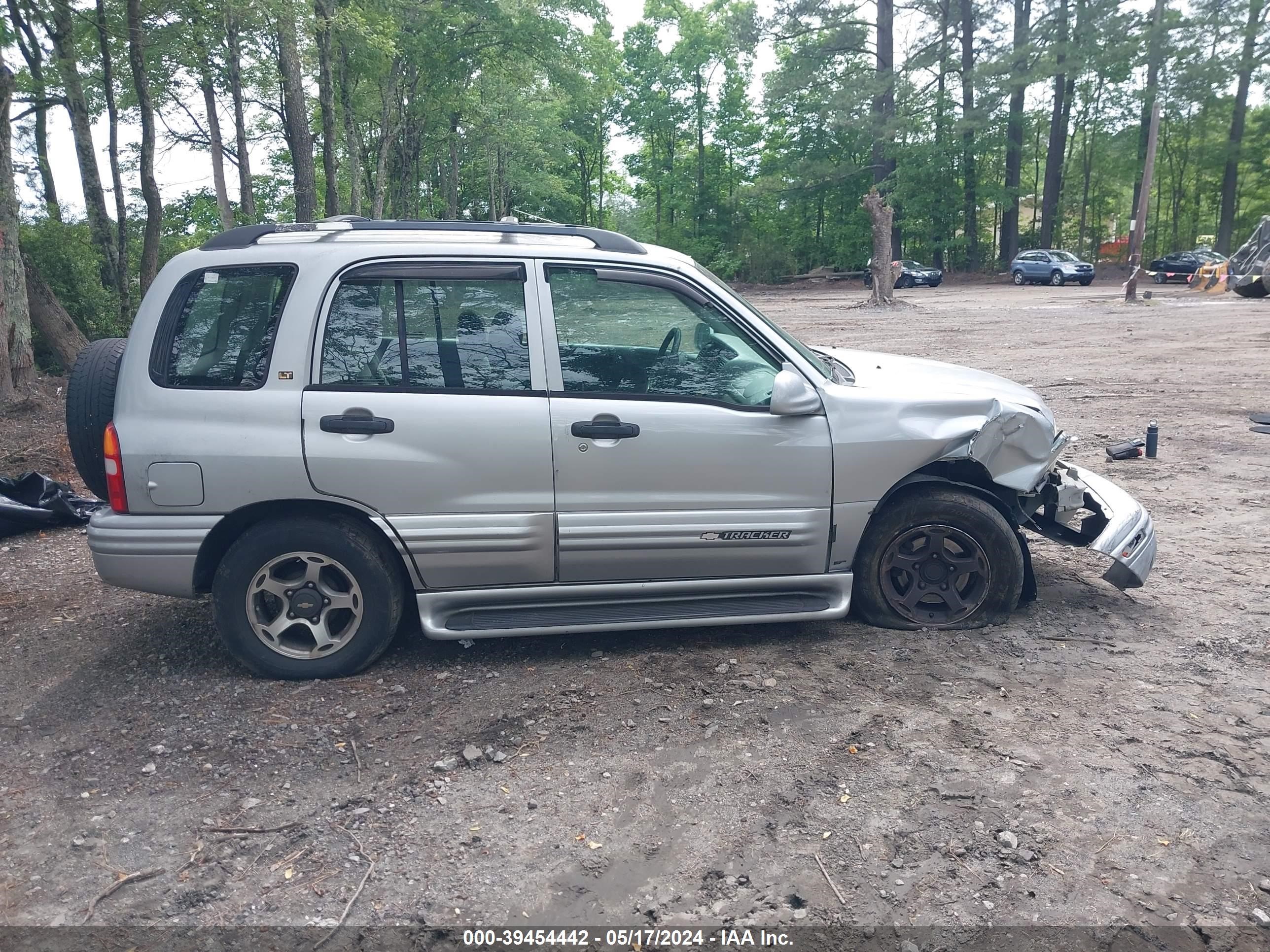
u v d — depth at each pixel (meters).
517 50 31.77
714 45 58.78
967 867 2.92
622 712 3.91
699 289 4.30
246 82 24.34
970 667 4.28
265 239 4.15
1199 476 7.79
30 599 5.43
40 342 14.18
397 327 4.11
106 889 2.88
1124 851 2.99
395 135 35.09
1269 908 2.73
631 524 4.24
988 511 4.54
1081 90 54.41
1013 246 53.72
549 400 4.15
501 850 3.04
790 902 2.78
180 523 4.02
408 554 4.14
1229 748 3.57
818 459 4.32
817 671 4.25
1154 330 20.05
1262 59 44.69
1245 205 55.56
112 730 3.83
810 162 55.12
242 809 3.28
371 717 3.90
